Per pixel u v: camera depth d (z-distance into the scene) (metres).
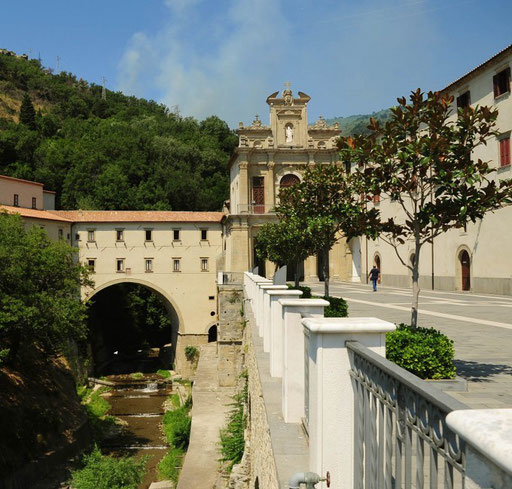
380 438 3.53
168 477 33.09
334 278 65.12
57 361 48.69
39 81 186.88
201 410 35.56
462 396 7.87
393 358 8.53
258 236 51.56
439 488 3.84
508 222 33.94
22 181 65.69
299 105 67.38
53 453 35.00
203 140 118.06
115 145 95.56
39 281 40.50
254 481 11.98
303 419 6.64
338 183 21.19
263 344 13.71
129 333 79.38
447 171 9.66
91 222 67.06
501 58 33.66
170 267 68.31
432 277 43.81
